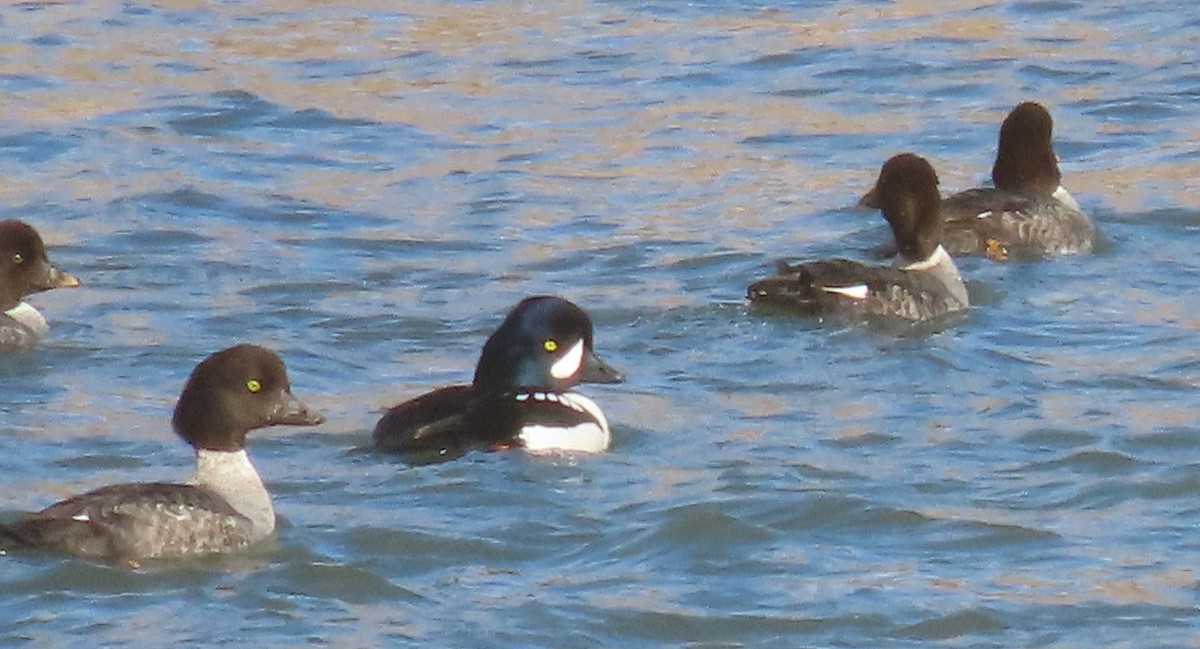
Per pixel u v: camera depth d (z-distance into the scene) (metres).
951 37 30.03
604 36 30.27
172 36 30.16
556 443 15.09
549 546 13.67
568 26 30.83
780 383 17.03
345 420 16.06
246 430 13.74
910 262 19.25
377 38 30.11
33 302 19.48
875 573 13.33
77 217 22.41
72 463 15.19
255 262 20.84
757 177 23.91
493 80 28.14
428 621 12.50
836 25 30.77
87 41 29.83
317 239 21.69
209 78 28.03
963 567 13.45
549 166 24.44
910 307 18.61
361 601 12.78
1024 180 21.84
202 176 23.98
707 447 15.49
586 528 13.91
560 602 12.80
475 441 15.05
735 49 29.48
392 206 22.92
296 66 28.67
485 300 19.55
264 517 13.59
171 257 21.00
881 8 31.75
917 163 19.27
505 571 13.28
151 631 12.22
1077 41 29.77
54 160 24.62
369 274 20.45
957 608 12.77
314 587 12.95
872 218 22.19
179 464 15.19
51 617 12.36
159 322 18.88
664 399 16.61
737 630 12.52
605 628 12.51
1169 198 22.88
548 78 28.20
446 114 26.67
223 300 19.56
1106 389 16.86
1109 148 25.02
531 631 12.43
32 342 18.12
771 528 13.98
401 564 13.30
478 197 23.22
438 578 13.11
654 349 17.94
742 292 19.58
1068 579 13.23
